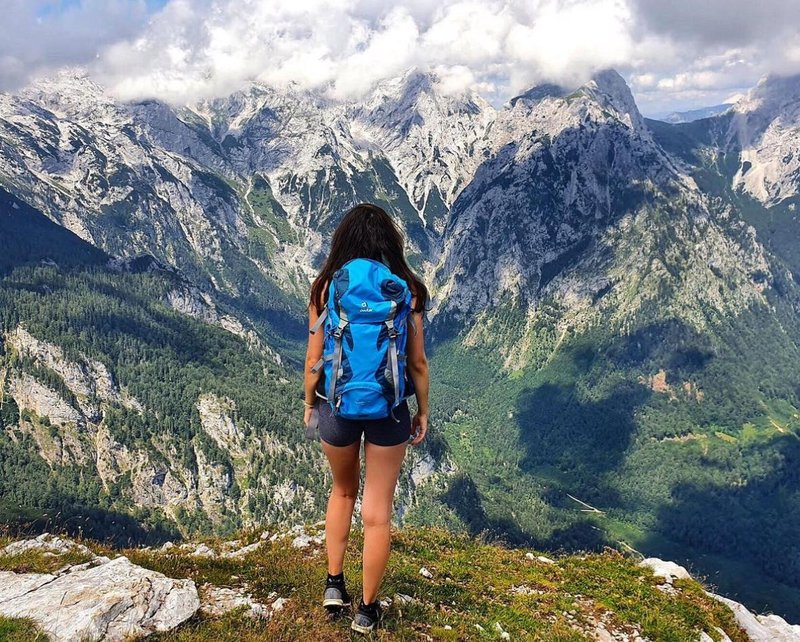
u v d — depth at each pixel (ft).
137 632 9.44
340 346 7.92
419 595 12.57
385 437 8.24
